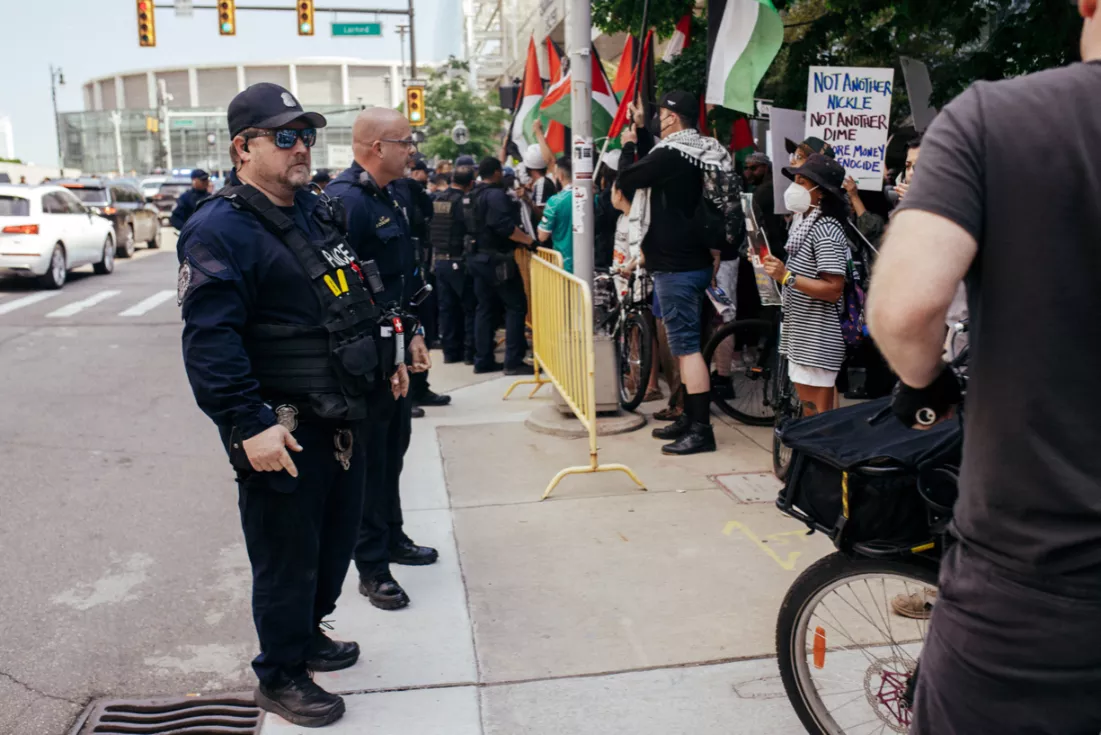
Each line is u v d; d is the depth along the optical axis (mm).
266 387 2900
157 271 19375
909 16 6391
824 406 4855
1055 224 1394
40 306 13883
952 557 1637
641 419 6676
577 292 5625
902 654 2742
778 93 7492
